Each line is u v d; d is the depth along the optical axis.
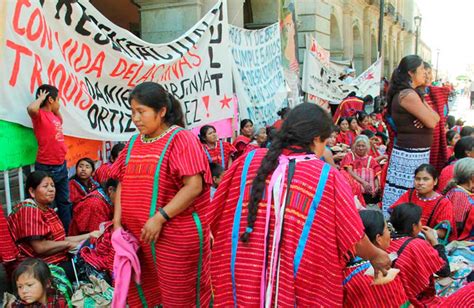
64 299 3.23
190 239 2.89
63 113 4.37
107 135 4.89
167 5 7.94
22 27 3.86
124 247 2.89
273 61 8.96
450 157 5.55
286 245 2.00
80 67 4.52
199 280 3.05
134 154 2.96
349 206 2.03
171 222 2.85
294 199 2.02
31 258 3.11
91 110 4.69
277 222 2.02
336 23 19.94
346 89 12.03
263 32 8.57
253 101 8.15
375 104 13.62
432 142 4.39
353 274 2.71
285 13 12.13
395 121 4.04
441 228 4.08
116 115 4.98
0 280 3.85
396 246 2.99
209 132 6.34
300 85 12.40
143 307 3.13
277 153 2.12
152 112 2.82
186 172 2.78
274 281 2.01
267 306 2.00
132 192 2.91
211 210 2.25
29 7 3.90
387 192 4.27
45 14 4.08
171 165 2.82
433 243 3.72
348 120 9.47
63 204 4.41
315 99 11.56
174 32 7.98
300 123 2.14
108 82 4.89
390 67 35.78
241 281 2.07
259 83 8.38
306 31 15.83
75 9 4.32
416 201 4.15
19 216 3.59
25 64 3.94
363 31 25.77
